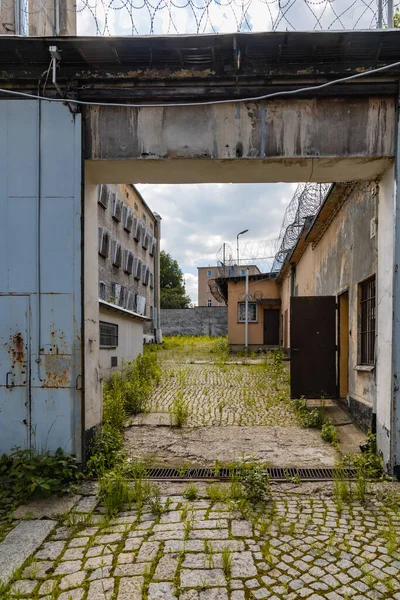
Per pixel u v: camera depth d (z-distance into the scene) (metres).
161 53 4.08
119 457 4.51
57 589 2.35
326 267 8.79
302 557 2.66
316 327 7.48
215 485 3.80
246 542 2.84
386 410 4.21
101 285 15.13
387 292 4.28
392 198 4.24
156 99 4.29
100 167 4.52
